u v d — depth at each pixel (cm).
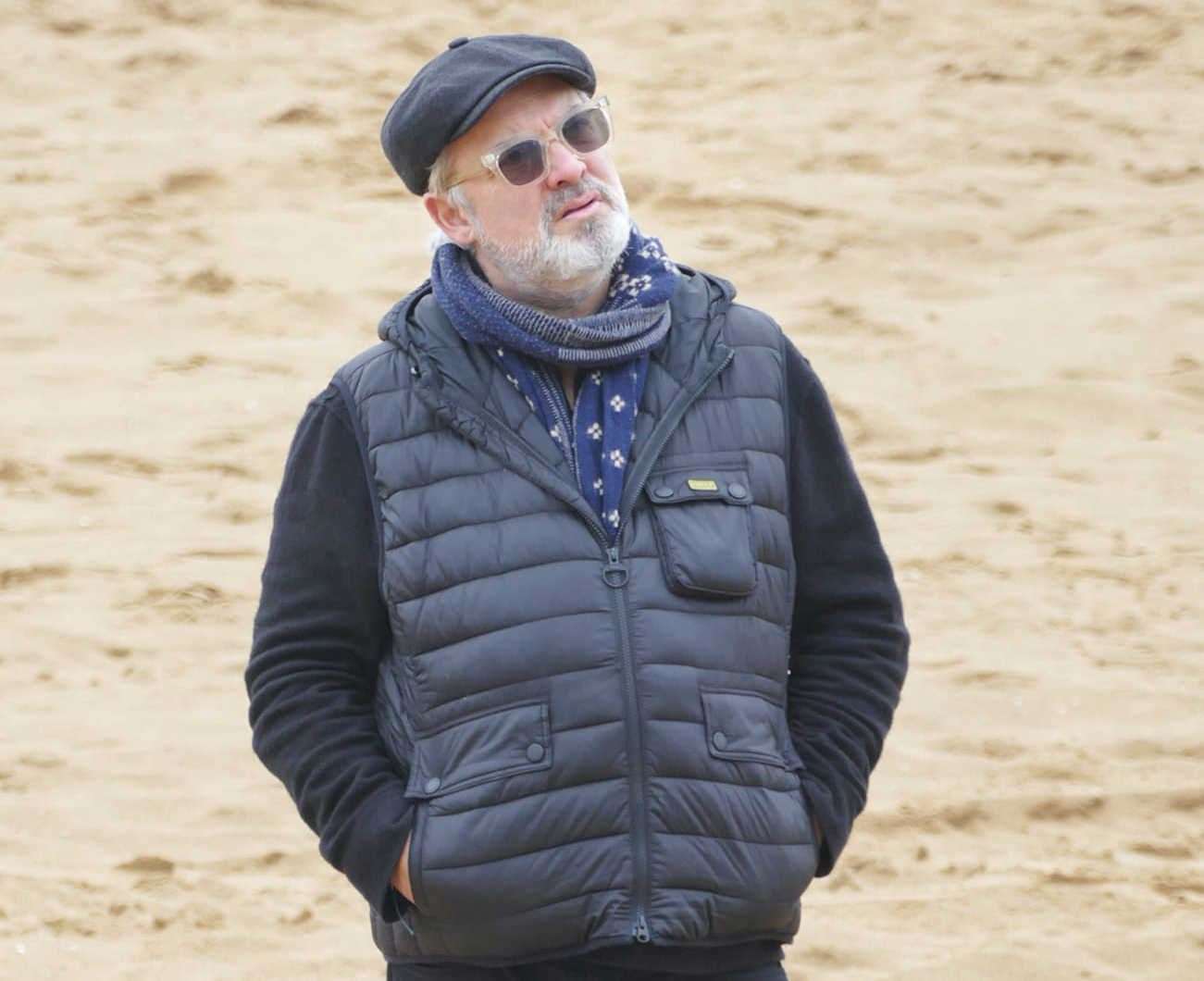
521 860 1047
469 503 1090
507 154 1103
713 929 1063
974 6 5006
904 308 3628
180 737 2350
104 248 3838
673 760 1058
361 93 4569
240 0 5041
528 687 1062
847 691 1150
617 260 1142
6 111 4456
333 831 1085
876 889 1992
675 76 4744
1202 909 1933
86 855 2089
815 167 4212
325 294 3659
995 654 2517
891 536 2844
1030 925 1912
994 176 4162
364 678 1134
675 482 1102
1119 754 2272
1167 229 3903
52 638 2581
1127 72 4619
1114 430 3194
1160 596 2662
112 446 3125
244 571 2756
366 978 1836
